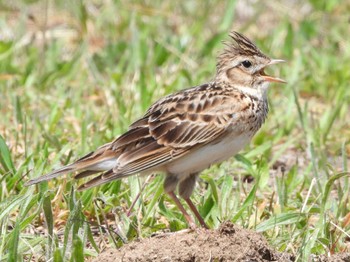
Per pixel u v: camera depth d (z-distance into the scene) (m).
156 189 13.44
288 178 14.75
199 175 13.77
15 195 13.12
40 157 14.69
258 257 11.15
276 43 22.03
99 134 15.91
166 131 12.57
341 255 11.76
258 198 14.07
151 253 11.04
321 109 18.88
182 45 21.23
